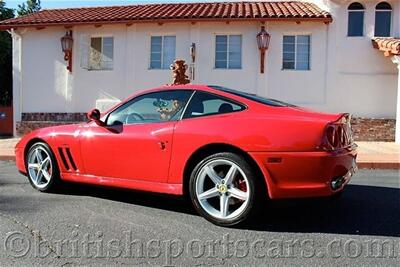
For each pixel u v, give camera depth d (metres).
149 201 5.66
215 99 4.97
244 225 4.60
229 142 4.54
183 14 14.86
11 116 18.94
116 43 15.40
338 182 4.54
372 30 14.09
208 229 4.55
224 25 14.66
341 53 14.27
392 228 4.61
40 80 15.97
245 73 14.70
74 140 5.66
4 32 22.31
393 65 14.07
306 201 5.54
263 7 15.72
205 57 14.84
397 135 13.06
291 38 14.54
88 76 15.66
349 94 14.33
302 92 14.53
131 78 15.36
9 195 5.98
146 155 5.06
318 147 4.34
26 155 6.27
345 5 14.16
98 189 6.31
